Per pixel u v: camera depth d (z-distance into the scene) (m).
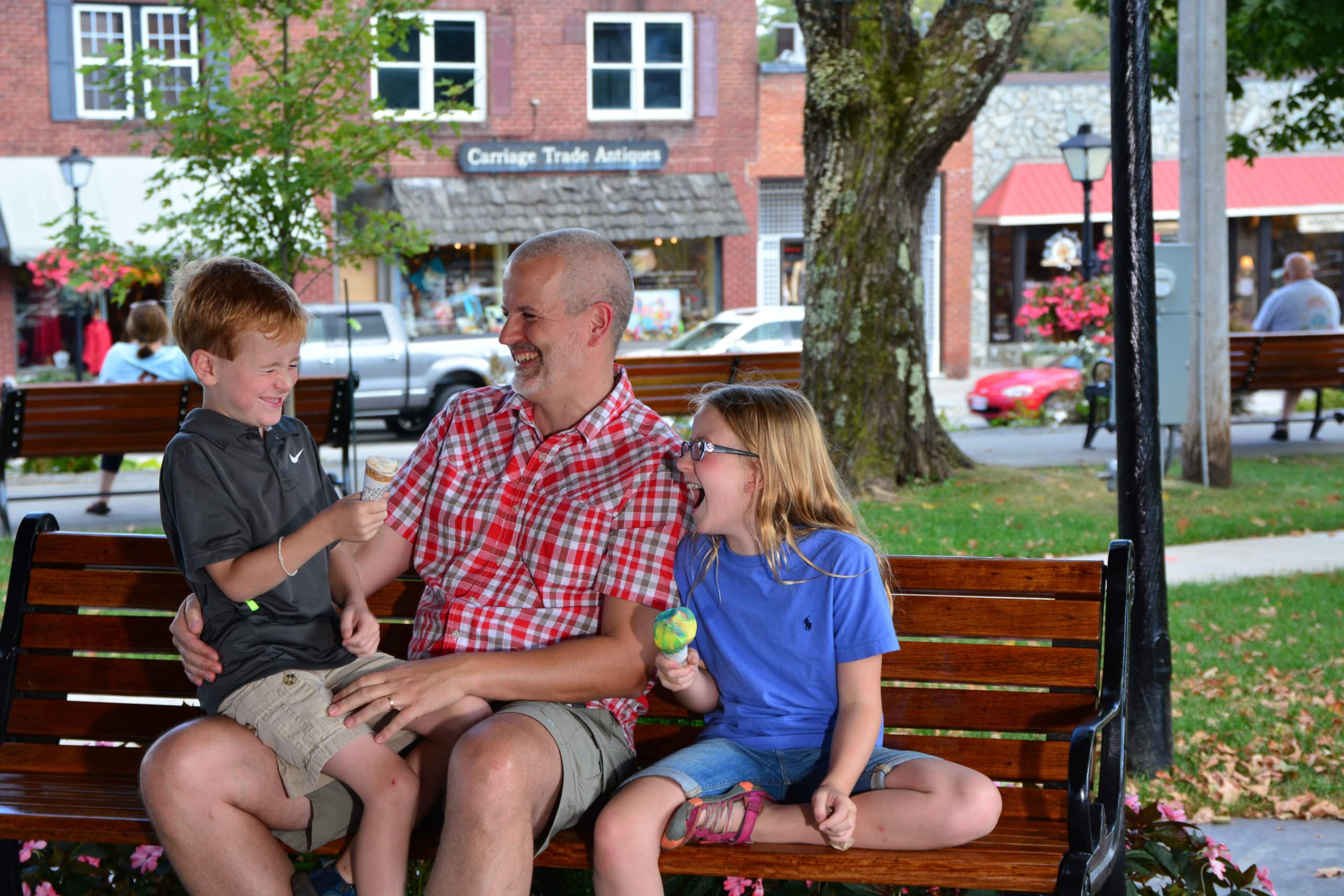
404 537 3.39
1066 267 27.06
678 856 2.84
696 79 24.20
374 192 23.03
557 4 23.53
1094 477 11.11
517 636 3.18
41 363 22.28
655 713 3.38
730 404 3.11
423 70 23.23
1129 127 4.41
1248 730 5.19
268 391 3.04
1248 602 7.19
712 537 3.17
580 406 3.31
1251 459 12.32
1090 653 3.22
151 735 3.48
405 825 2.89
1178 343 10.59
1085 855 2.73
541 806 2.85
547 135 23.84
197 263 3.08
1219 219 10.65
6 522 9.64
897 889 3.34
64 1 21.64
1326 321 13.97
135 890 3.44
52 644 3.55
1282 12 12.59
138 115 8.58
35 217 21.45
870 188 9.95
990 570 3.30
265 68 8.44
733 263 25.02
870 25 9.68
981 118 26.98
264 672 2.98
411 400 16.84
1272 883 3.80
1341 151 28.03
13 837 3.03
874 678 2.98
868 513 9.41
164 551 3.54
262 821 2.96
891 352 10.21
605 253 3.29
